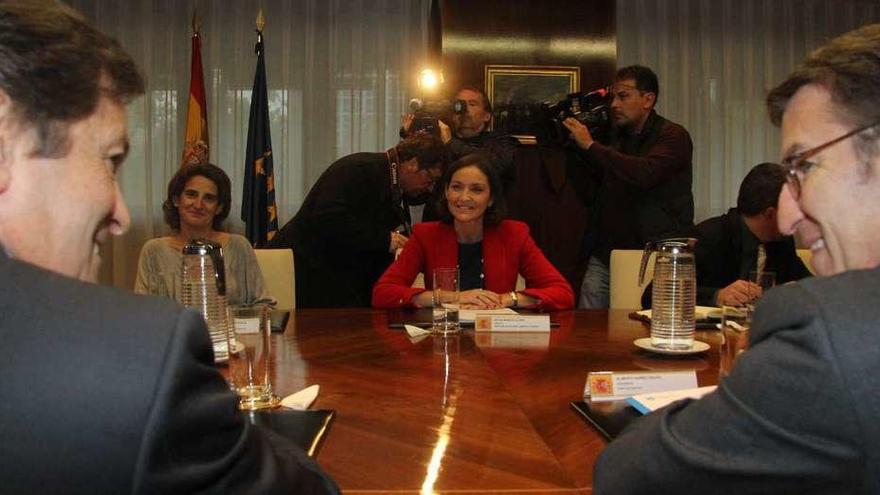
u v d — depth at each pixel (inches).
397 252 122.5
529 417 44.7
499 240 104.0
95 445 18.3
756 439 23.2
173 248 103.7
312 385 52.8
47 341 19.1
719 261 108.7
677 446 25.5
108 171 24.5
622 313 95.0
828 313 22.3
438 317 77.1
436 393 50.7
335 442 39.5
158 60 185.8
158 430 18.8
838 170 27.5
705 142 200.4
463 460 36.7
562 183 163.8
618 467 28.8
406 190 125.1
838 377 21.2
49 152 22.5
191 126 177.0
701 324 82.4
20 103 21.7
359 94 191.8
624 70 143.6
